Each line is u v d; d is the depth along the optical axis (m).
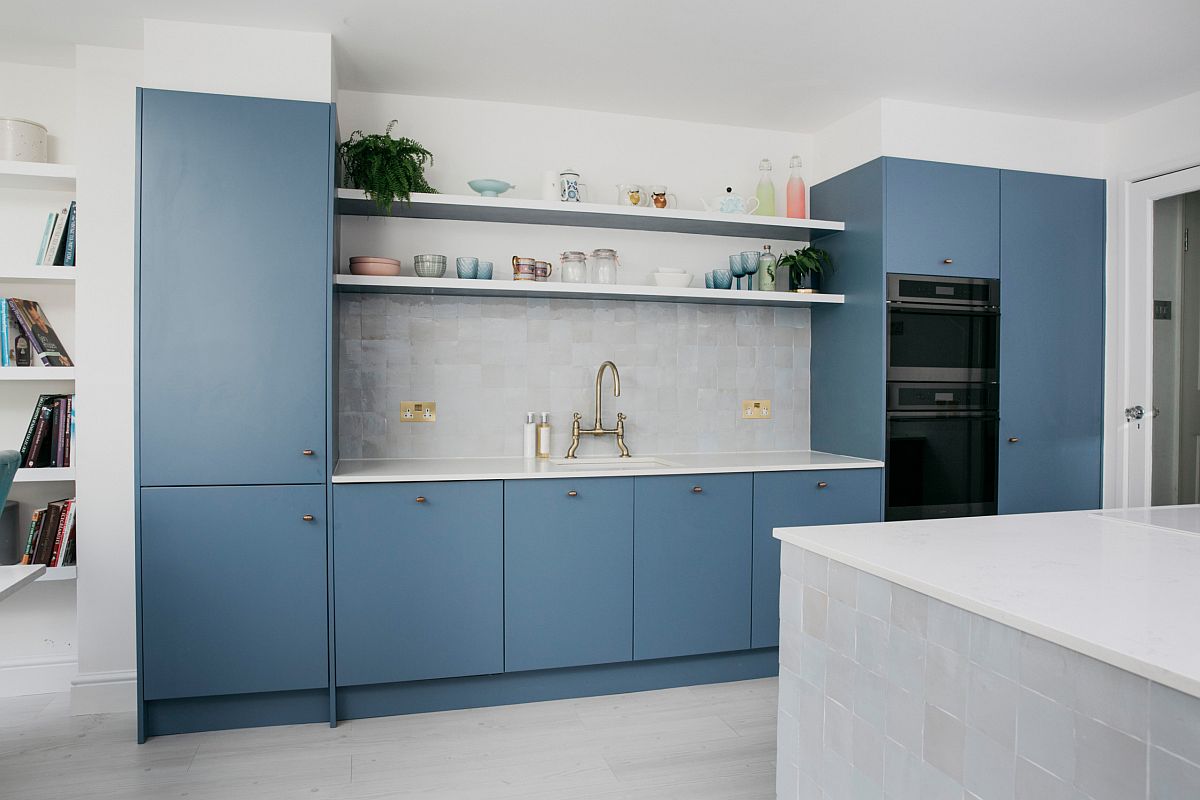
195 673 2.72
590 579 3.06
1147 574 1.44
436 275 3.18
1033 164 3.73
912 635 1.45
